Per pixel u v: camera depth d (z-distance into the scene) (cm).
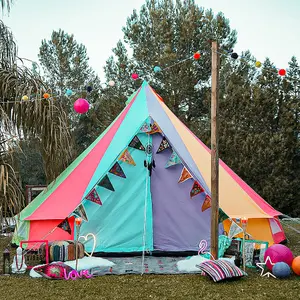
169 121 816
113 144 766
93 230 703
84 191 721
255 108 1596
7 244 827
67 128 717
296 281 544
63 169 753
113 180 718
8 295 491
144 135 743
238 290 503
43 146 707
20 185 671
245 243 632
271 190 1478
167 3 1919
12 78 720
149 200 727
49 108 699
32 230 713
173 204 730
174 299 471
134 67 1933
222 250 642
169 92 1864
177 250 712
